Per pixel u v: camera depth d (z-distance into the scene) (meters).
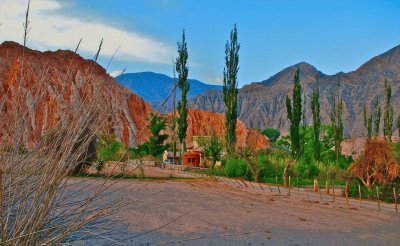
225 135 47.31
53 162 2.38
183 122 48.16
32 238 2.36
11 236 2.42
